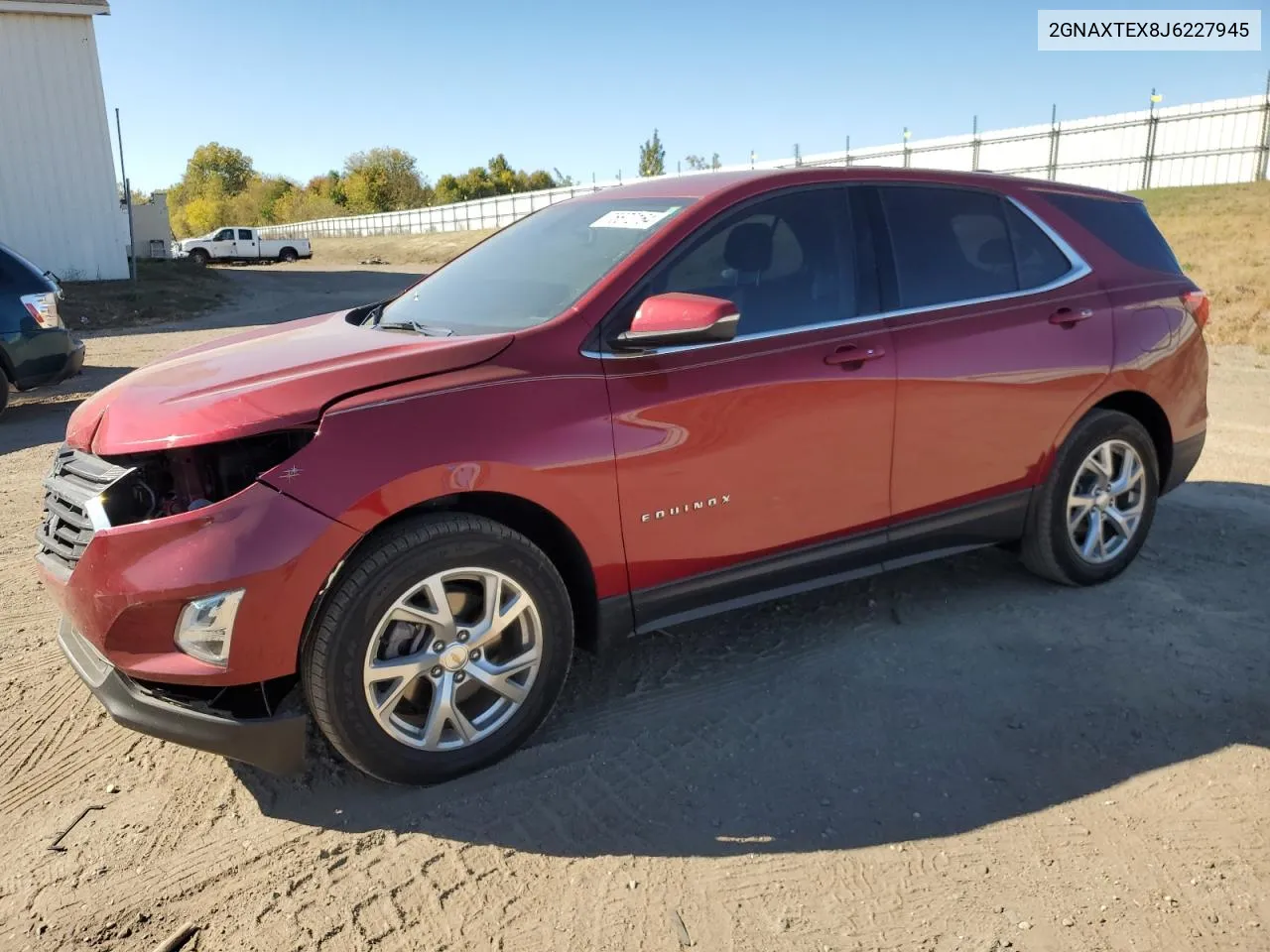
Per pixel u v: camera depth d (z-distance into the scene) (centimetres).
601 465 290
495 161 9288
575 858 255
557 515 286
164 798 283
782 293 334
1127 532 425
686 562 315
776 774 290
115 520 260
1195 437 445
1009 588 422
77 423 302
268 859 256
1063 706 326
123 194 2580
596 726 317
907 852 256
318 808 277
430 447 265
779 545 333
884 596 416
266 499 250
